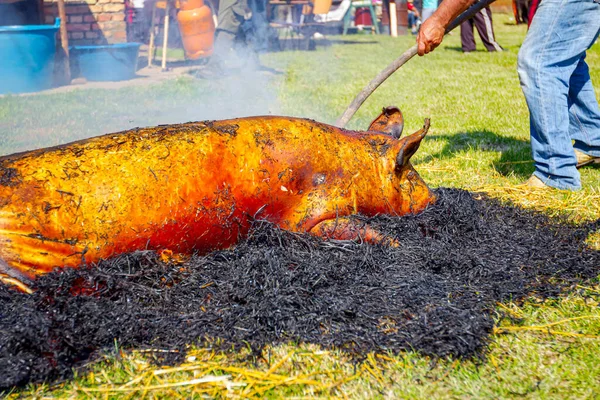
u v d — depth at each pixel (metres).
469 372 2.43
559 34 4.58
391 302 2.81
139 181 2.75
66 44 10.95
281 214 3.13
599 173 5.25
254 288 2.78
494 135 6.79
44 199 2.61
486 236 3.57
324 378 2.40
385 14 23.97
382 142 3.50
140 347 2.54
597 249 3.57
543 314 2.87
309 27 17.69
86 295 2.62
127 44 12.05
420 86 10.68
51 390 2.33
